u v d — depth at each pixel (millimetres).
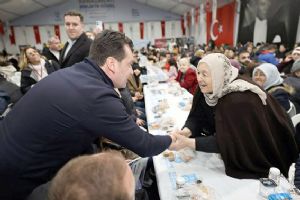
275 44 6969
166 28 15953
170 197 1097
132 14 15633
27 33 14977
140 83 4234
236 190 1123
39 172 1013
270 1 7230
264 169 1265
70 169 521
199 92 1631
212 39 10820
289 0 6512
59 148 997
